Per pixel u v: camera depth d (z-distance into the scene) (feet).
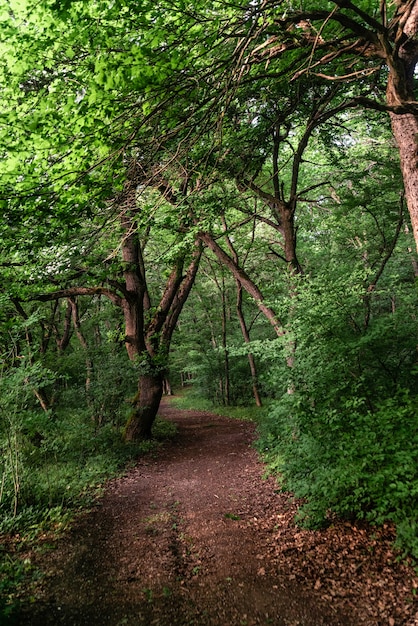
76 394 34.32
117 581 13.60
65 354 47.44
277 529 16.97
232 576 13.58
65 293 36.01
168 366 40.55
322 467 18.01
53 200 12.21
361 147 35.70
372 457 14.55
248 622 11.16
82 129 10.58
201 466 29.96
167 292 42.11
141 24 9.89
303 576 13.09
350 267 21.62
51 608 12.08
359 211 35.19
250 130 21.27
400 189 29.14
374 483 14.14
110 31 9.68
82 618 11.61
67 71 10.97
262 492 22.16
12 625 11.05
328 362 19.33
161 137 12.35
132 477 27.20
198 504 21.25
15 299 27.14
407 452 13.93
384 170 29.07
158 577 13.80
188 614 11.68
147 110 11.72
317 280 19.93
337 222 35.19
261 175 33.32
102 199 13.82
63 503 20.95
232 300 71.00
